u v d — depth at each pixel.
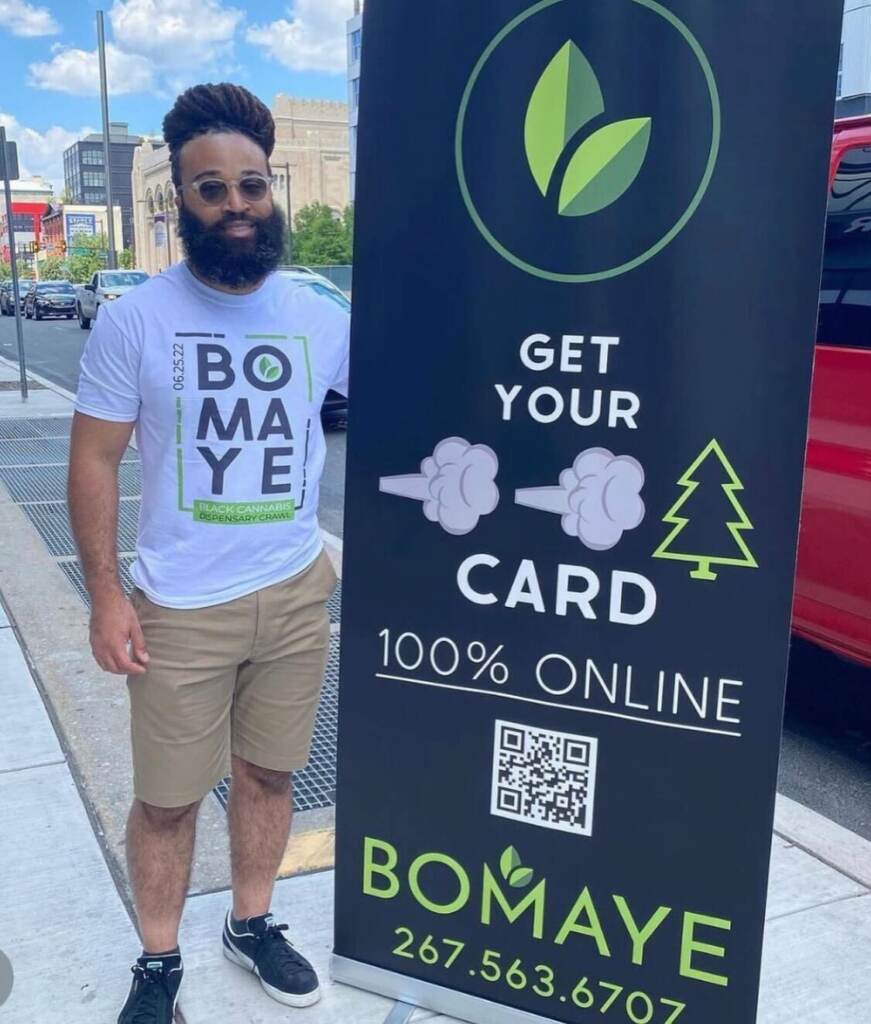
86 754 3.52
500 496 2.11
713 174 1.86
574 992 2.20
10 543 6.04
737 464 1.92
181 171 2.10
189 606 2.21
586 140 1.94
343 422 10.41
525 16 1.95
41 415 11.23
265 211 2.12
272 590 2.28
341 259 70.88
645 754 2.06
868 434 3.55
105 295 28.05
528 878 2.20
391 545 2.21
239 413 2.18
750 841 2.01
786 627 1.93
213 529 2.20
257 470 2.22
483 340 2.08
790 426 1.88
